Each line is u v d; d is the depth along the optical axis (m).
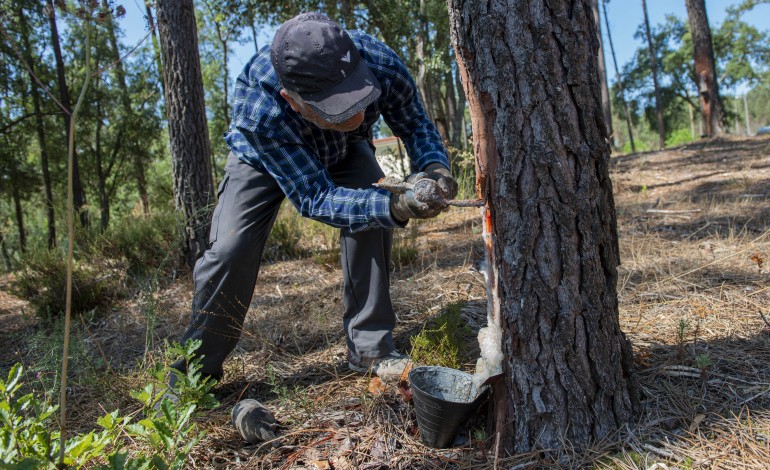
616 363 1.69
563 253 1.60
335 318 3.24
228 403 2.32
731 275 3.07
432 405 1.72
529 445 1.69
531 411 1.68
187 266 4.92
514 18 1.52
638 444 1.63
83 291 4.22
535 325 1.64
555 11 1.50
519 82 1.54
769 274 3.01
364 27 9.97
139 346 3.27
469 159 5.98
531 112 1.55
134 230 5.27
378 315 2.40
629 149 34.34
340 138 2.15
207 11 12.22
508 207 1.62
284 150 1.91
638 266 3.46
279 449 1.89
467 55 1.61
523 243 1.61
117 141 16.05
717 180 6.30
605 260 1.65
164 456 1.61
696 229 4.26
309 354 2.78
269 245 5.28
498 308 1.71
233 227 2.17
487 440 1.79
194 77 5.00
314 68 1.57
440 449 1.82
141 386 2.47
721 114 12.99
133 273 4.67
